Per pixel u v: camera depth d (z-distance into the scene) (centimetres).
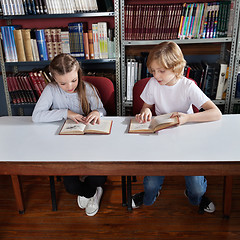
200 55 290
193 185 152
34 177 237
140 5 247
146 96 180
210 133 146
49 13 253
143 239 167
